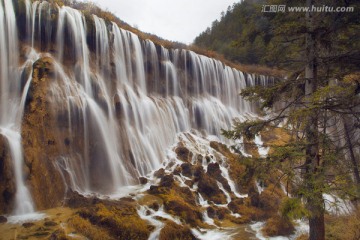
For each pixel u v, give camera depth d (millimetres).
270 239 13094
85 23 20562
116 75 21812
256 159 9102
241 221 15008
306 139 8641
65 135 15812
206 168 20156
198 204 16109
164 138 22938
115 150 18156
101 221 11586
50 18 18703
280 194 17812
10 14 17016
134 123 20844
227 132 9961
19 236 10438
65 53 19000
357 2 8578
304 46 9656
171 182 16891
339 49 9242
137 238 11477
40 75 16141
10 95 15898
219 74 33438
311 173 7930
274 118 9664
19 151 13461
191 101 28344
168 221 12867
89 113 17438
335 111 8594
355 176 12867
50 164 14398
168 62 27656
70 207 13367
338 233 11695
